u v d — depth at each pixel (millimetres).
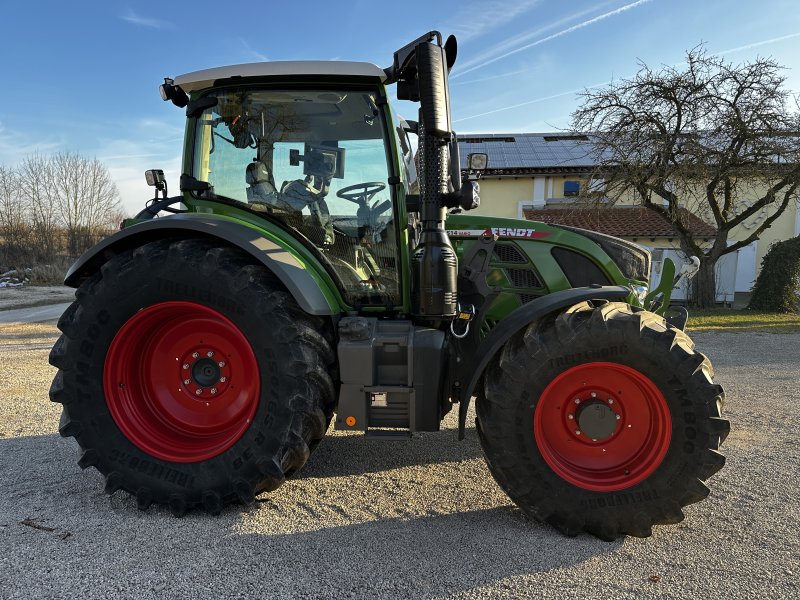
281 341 2598
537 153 21438
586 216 17172
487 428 2584
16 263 27516
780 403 5000
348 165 3064
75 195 29578
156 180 3307
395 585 2082
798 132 12625
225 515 2680
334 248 3104
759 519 2650
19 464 3375
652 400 2518
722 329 10242
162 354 2900
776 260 13297
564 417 2625
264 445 2607
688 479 2420
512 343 2621
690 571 2195
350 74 2852
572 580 2125
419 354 2713
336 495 2932
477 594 2029
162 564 2225
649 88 13070
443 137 2674
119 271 2744
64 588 2059
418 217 3078
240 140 3127
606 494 2479
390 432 2752
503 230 3346
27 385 5754
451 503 2840
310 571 2174
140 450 2744
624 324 2482
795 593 2039
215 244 2795
